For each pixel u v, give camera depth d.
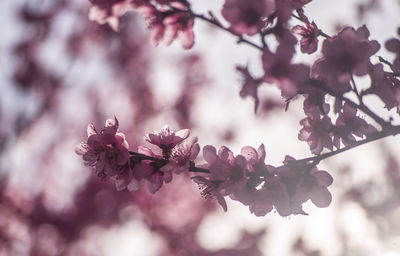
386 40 0.61
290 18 0.58
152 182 0.62
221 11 0.59
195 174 0.63
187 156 0.63
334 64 0.59
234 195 0.61
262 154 0.61
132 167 0.62
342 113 0.63
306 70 0.58
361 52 0.58
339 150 0.61
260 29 0.58
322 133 0.63
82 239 2.03
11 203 1.87
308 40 0.64
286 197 0.61
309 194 0.61
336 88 0.59
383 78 0.60
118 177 0.62
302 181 0.61
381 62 0.62
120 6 0.62
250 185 0.61
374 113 0.59
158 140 0.63
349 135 0.63
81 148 0.63
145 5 0.62
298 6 0.62
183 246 2.29
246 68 0.58
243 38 0.58
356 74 0.59
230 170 0.61
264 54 0.57
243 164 0.61
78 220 2.00
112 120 0.64
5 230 1.89
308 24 0.63
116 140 0.62
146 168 0.62
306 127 0.64
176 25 0.62
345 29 0.59
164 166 0.62
